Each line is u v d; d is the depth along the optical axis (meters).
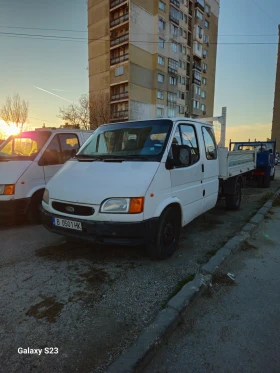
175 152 3.52
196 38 42.88
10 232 4.69
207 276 3.03
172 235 3.67
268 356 1.96
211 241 4.41
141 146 3.68
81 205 3.12
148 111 35.97
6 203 4.57
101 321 2.30
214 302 2.68
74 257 3.64
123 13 32.94
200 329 2.27
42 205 3.66
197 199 4.25
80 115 34.03
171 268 3.35
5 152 5.64
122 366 1.76
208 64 48.50
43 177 5.12
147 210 3.04
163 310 2.38
